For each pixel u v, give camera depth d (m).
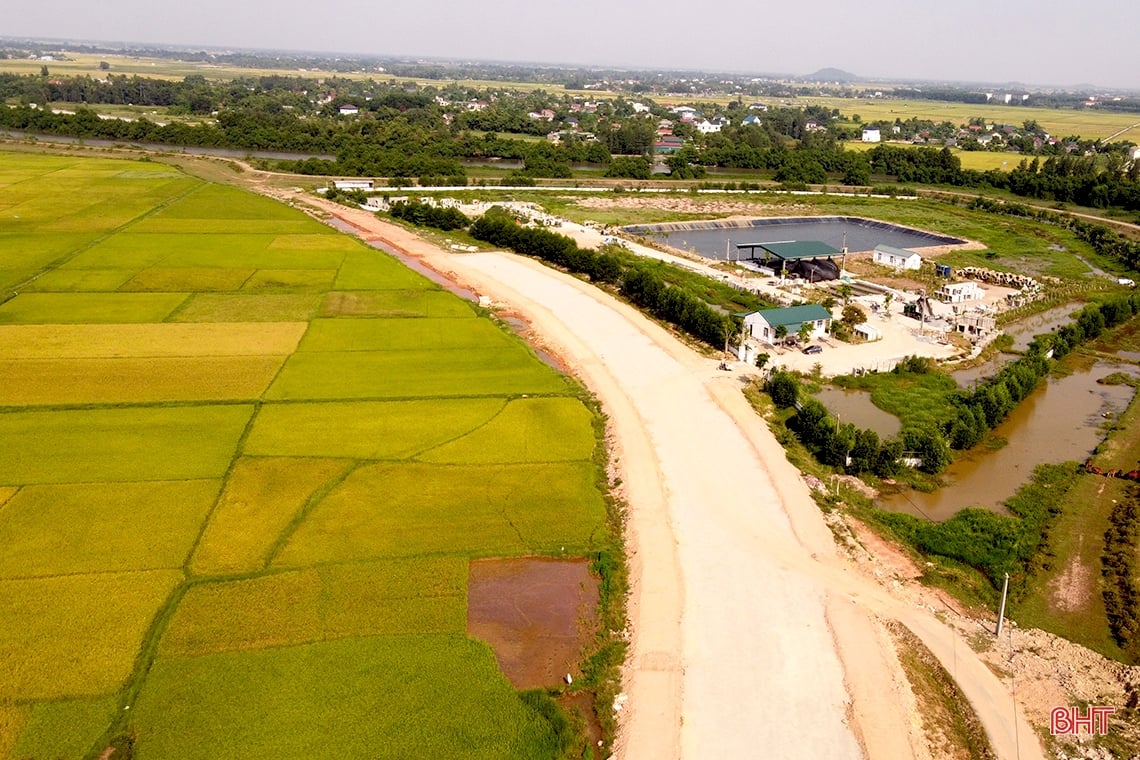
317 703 33.97
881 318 93.31
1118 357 85.50
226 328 77.88
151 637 37.22
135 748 31.52
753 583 43.69
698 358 77.31
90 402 60.75
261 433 57.06
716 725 34.41
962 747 33.75
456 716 33.78
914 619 41.41
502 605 41.41
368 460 54.16
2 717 32.59
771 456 57.88
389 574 42.66
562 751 32.62
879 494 55.25
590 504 50.50
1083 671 38.09
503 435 58.69
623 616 41.09
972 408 64.44
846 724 34.62
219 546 44.12
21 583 40.44
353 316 82.94
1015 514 52.66
